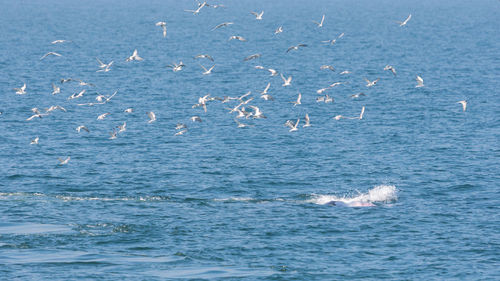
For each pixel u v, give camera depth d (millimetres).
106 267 42188
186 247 45750
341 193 58531
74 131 79812
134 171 63906
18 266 42062
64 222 50031
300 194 57844
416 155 70312
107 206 53875
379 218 51844
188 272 41562
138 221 50469
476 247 46125
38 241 46250
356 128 82250
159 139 76438
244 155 70125
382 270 42344
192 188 59031
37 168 64375
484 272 42125
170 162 67250
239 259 43812
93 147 72750
